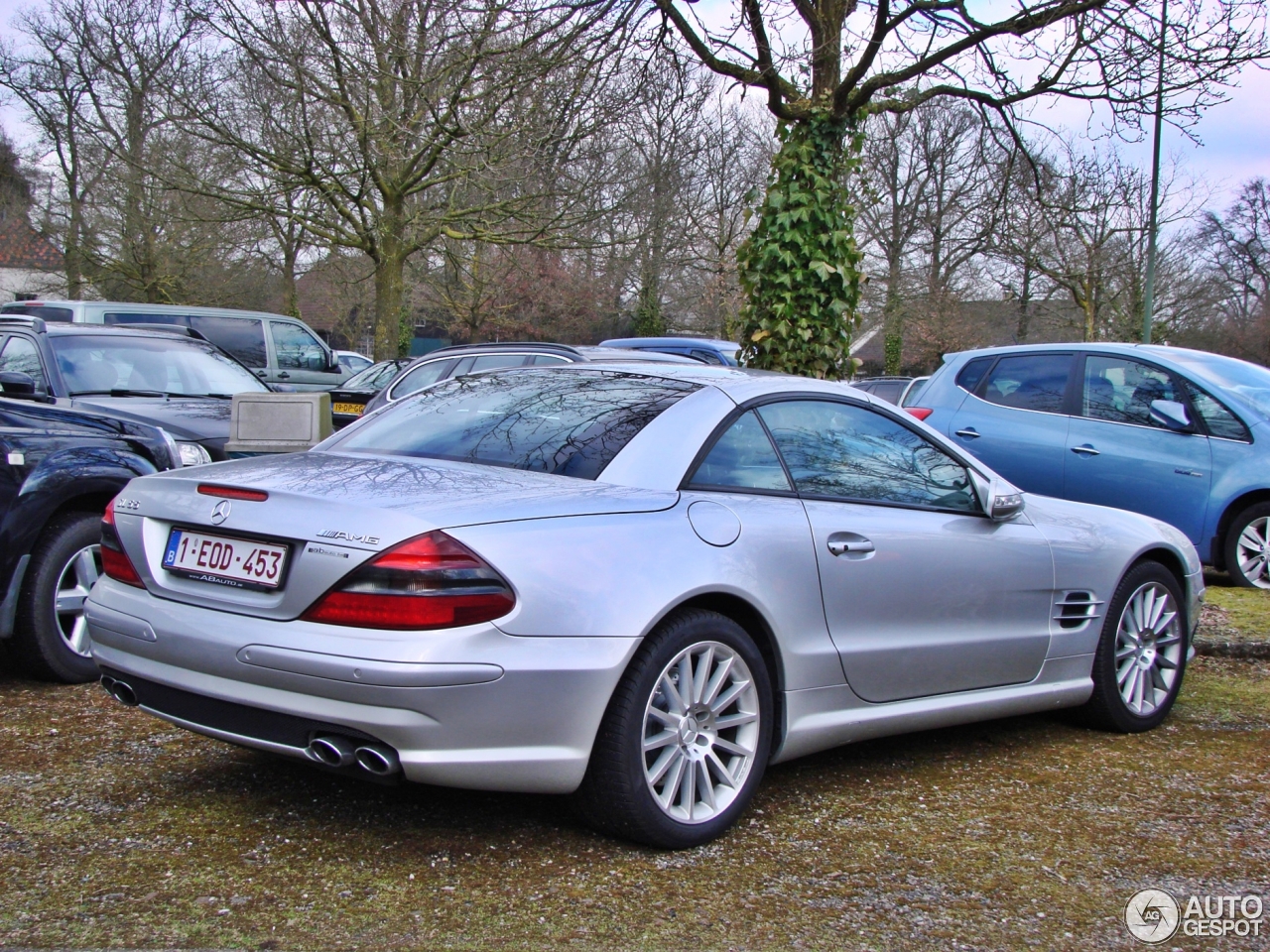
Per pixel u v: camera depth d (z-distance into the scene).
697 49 8.40
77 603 5.03
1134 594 4.93
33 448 4.89
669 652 3.26
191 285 31.98
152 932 2.71
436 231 19.34
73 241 32.28
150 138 26.59
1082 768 4.36
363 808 3.57
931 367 47.12
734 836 3.49
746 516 3.59
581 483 3.41
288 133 17.59
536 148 9.40
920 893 3.13
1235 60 8.27
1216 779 4.24
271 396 6.26
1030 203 10.52
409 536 2.94
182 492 3.38
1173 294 38.12
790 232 8.34
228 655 3.06
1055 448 8.57
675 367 4.24
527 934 2.78
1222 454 7.98
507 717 2.97
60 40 29.41
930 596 4.09
